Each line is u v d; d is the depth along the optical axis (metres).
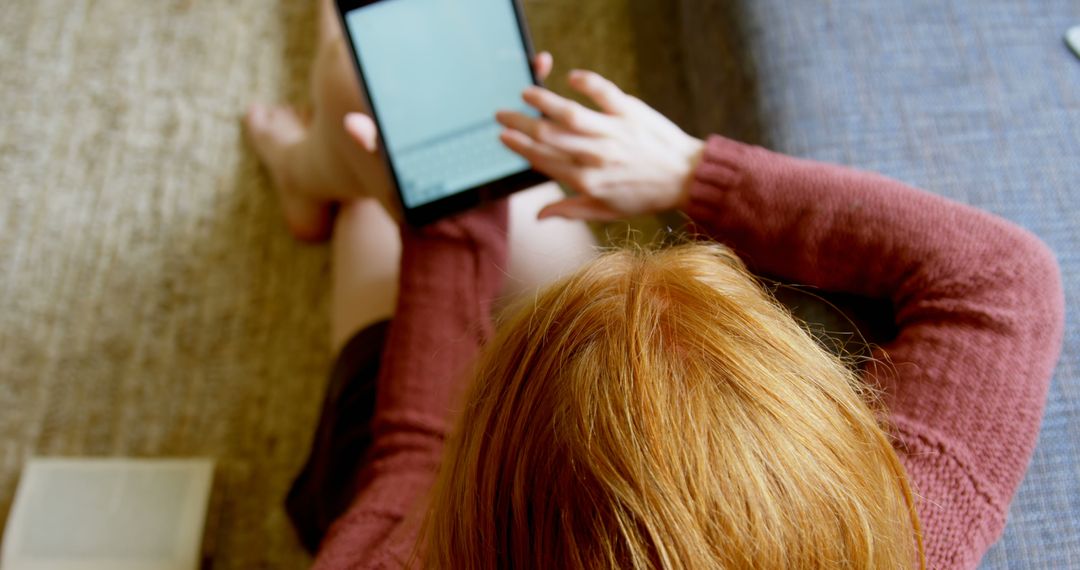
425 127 0.64
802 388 0.33
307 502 0.72
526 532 0.33
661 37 0.91
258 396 0.90
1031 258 0.53
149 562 0.80
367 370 0.68
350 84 0.75
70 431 0.88
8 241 0.95
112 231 0.96
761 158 0.58
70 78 1.02
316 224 0.93
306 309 0.94
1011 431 0.48
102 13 1.04
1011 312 0.51
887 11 0.68
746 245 0.59
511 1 0.62
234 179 0.98
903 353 0.52
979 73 0.66
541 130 0.61
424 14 0.61
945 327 0.51
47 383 0.90
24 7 1.04
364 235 0.80
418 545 0.43
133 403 0.89
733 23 0.70
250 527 0.85
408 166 0.64
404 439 0.56
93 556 0.80
